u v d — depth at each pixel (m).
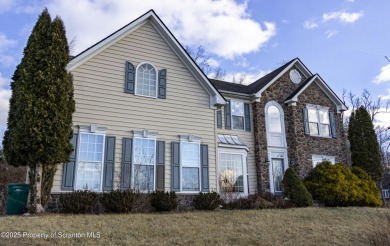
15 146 10.07
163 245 7.58
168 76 14.41
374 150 20.41
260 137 18.42
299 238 8.88
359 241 8.95
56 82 10.77
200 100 14.92
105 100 12.74
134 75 13.58
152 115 13.59
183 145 14.02
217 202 13.30
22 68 10.73
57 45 11.14
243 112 18.84
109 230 8.45
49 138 10.28
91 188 11.83
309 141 19.50
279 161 18.89
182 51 14.70
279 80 20.09
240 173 16.91
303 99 20.06
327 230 9.96
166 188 13.21
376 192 18.00
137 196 11.73
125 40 13.75
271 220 10.91
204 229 9.21
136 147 12.98
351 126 21.31
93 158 12.11
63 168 11.50
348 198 16.34
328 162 18.06
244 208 14.05
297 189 15.64
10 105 11.61
